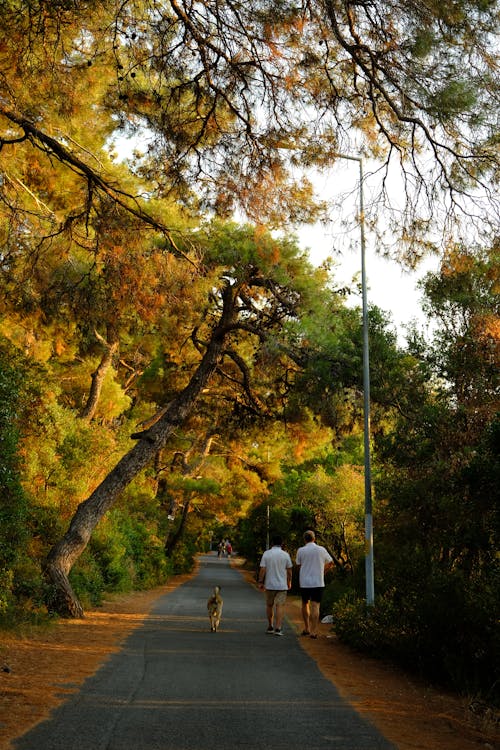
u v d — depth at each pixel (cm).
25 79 1000
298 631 1462
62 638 1170
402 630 1052
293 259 1789
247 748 548
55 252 1223
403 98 883
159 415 2809
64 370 2828
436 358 1648
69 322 1403
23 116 1056
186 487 3919
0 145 1105
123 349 2944
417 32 816
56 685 761
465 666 917
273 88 950
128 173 1312
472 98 834
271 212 1048
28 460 1744
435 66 842
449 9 785
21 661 908
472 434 1484
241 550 6625
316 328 1745
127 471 1722
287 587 1375
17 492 1314
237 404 2239
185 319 1852
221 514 5350
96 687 762
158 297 1212
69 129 1205
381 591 1530
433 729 659
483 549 1155
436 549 1320
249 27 888
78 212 1282
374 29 847
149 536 3416
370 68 903
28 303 1269
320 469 2877
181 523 4806
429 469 1485
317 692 790
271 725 626
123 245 1167
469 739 633
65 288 1245
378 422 1780
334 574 2506
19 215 1223
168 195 1083
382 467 1725
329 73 948
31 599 1402
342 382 1731
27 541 1479
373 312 1792
